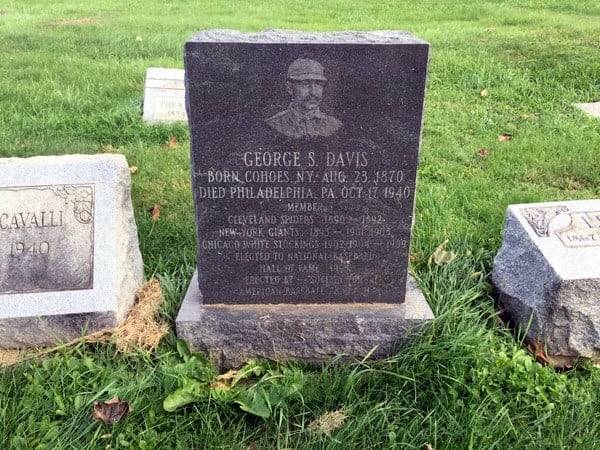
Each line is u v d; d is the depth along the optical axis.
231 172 3.18
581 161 5.68
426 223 4.55
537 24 10.89
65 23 11.63
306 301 3.51
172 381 3.06
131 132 6.46
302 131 3.09
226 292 3.47
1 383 3.04
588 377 3.29
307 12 13.18
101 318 3.34
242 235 3.34
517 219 3.66
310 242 3.37
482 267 4.02
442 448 2.81
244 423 2.94
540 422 2.91
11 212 3.46
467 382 3.11
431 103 7.34
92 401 2.96
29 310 3.29
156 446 2.80
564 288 3.19
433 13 13.05
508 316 3.68
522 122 6.82
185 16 12.52
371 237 3.36
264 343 3.38
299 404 3.05
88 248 3.45
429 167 5.65
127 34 10.46
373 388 3.12
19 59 8.87
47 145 5.93
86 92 7.56
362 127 3.10
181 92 7.21
